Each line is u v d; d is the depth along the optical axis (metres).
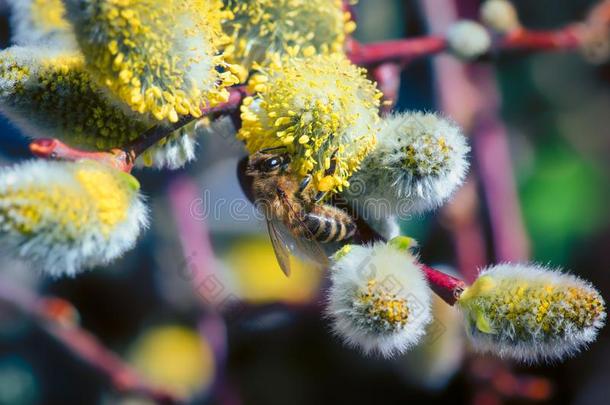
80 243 0.20
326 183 0.22
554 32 0.31
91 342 0.30
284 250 0.25
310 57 0.23
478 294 0.21
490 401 0.30
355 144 0.22
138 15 0.21
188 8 0.21
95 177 0.20
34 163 0.20
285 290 0.31
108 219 0.20
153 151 0.22
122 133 0.22
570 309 0.21
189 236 0.31
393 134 0.22
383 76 0.26
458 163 0.22
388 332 0.21
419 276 0.22
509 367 0.30
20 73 0.21
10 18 0.26
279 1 0.23
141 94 0.21
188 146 0.22
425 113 0.23
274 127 0.22
